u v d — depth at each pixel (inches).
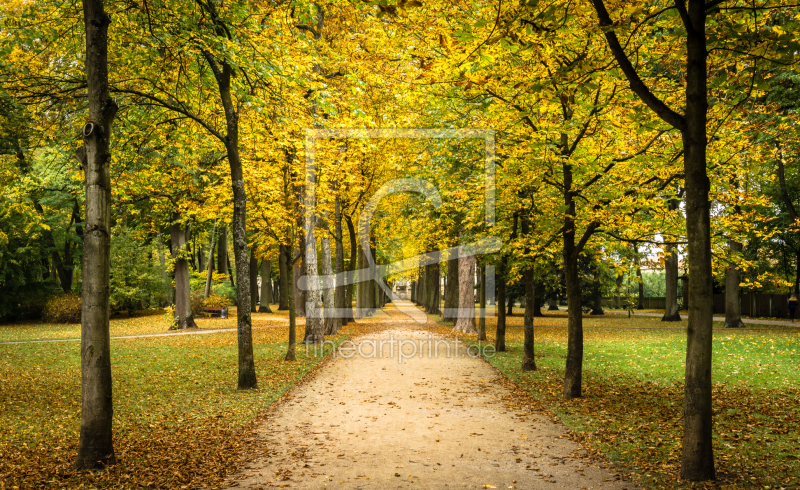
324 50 446.0
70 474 214.8
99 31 231.1
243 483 208.2
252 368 423.8
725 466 221.3
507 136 376.8
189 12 329.7
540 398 381.7
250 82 397.1
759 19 225.0
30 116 372.5
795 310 1146.0
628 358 598.9
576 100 329.7
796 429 277.7
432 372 512.1
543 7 215.0
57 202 1074.7
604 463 230.8
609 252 444.8
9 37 316.2
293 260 588.1
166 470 222.1
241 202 426.9
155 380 457.7
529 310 524.4
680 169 317.4
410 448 257.1
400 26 215.3
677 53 241.9
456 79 248.5
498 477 214.2
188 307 1026.7
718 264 349.4
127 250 1181.7
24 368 519.8
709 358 207.9
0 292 1144.8
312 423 309.3
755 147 340.2
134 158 448.5
